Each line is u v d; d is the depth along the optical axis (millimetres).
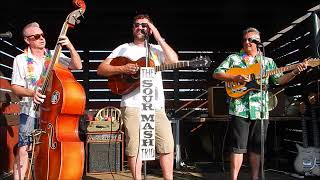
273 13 6020
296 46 5695
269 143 5844
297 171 4730
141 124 2809
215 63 7340
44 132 2916
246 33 3619
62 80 2887
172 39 7293
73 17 3047
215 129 6184
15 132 5254
